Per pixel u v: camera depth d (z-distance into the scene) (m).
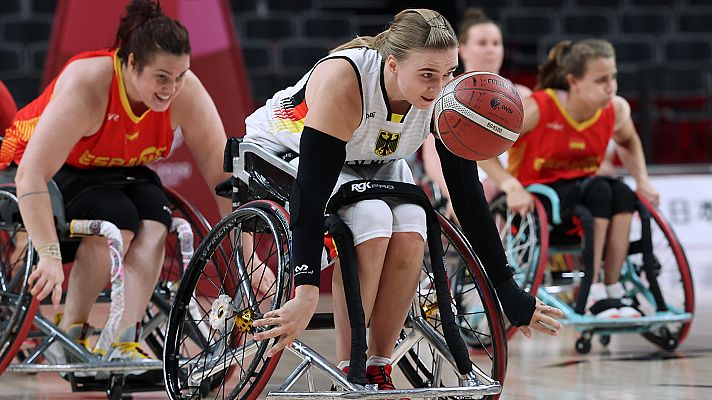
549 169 10.37
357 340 5.55
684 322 9.69
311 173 5.48
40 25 23.50
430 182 12.05
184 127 7.89
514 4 25.88
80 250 7.56
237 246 6.23
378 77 5.63
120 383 7.21
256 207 5.93
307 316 5.34
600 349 10.11
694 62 24.67
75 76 7.32
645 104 19.88
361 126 5.75
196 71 14.06
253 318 5.86
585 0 26.20
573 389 7.63
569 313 9.58
